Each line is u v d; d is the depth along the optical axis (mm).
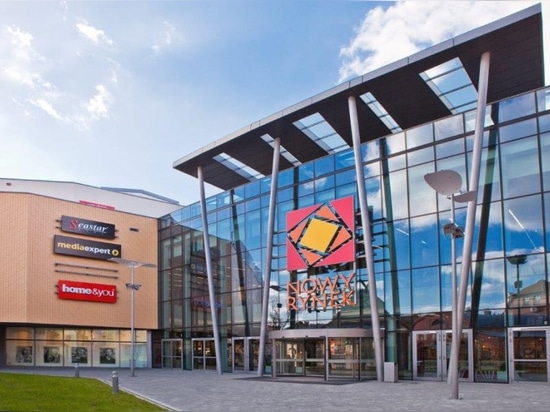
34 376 23453
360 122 32062
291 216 33406
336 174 31922
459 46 24875
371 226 29562
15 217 37531
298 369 29938
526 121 24922
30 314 36969
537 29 23562
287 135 33656
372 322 27266
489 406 15836
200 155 36625
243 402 17641
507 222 24797
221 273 38625
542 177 24078
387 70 26875
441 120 27641
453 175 18844
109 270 42125
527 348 23438
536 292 23500
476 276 25312
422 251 27375
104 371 37406
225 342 37281
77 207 41031
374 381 26047
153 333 44656
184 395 19969
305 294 31984
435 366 26062
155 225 45906
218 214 39812
